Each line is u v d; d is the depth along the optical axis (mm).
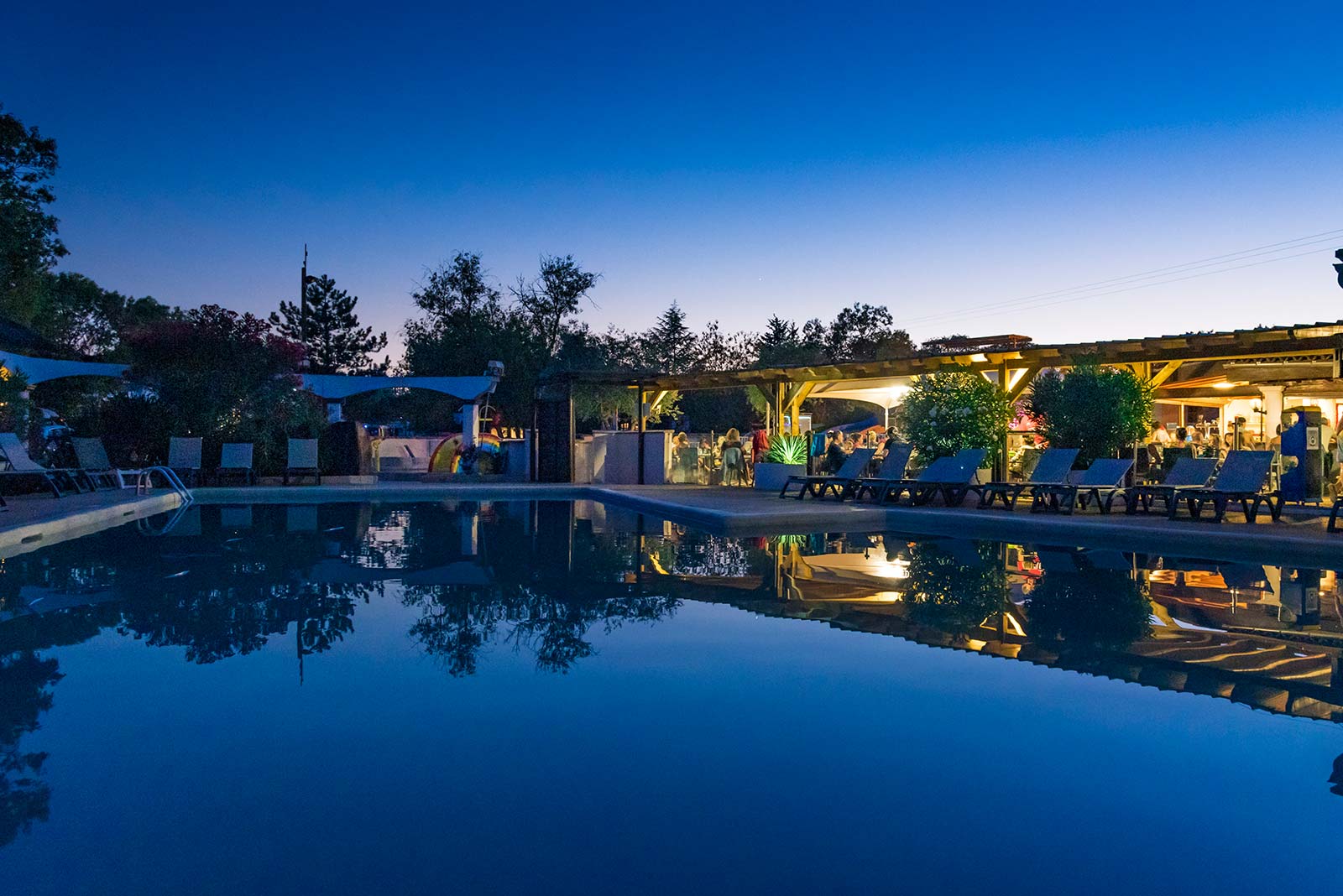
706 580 6258
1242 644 4230
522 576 6383
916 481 12414
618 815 2260
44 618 4672
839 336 59344
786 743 2814
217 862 1979
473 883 1896
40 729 2893
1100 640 4289
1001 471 14047
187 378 16656
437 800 2354
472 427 21938
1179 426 17797
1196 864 1992
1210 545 8359
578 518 11852
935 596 5621
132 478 15594
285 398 17391
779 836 2145
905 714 3121
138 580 6012
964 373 14508
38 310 27812
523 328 36406
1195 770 2576
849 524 11008
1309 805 2328
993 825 2205
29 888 1847
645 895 1838
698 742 2824
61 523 9016
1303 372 13867
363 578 6184
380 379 21484
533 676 3598
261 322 17641
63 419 17906
